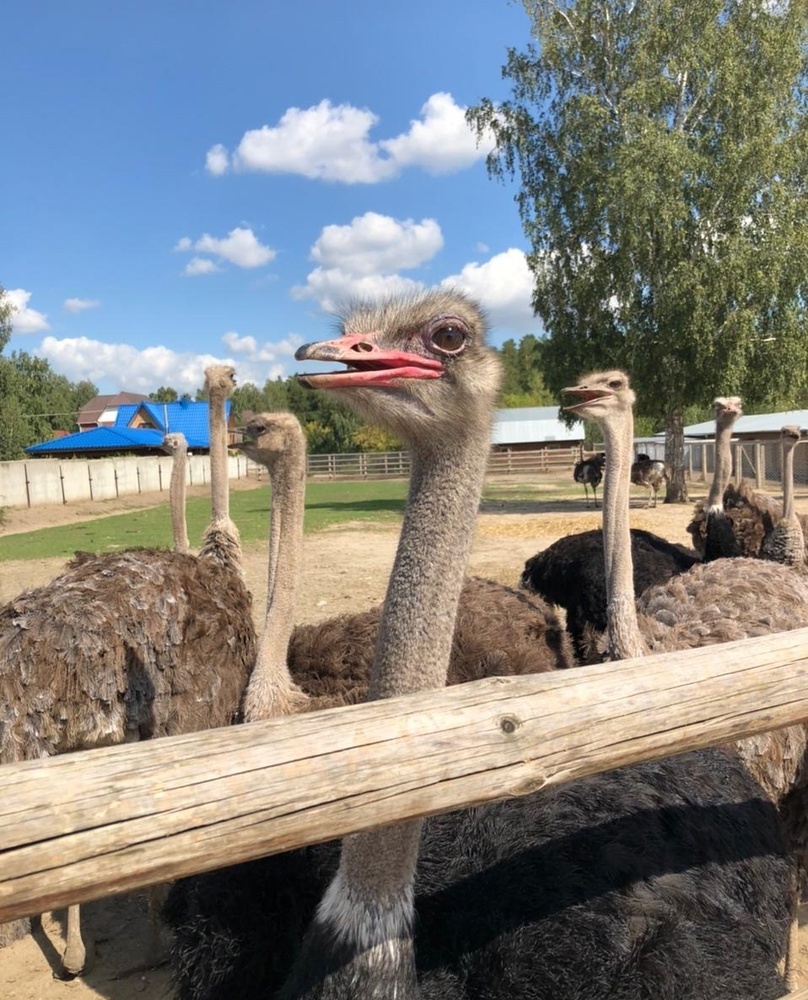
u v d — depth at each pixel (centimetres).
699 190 2012
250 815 133
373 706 150
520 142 2302
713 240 2038
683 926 212
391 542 1570
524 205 2342
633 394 415
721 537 710
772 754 351
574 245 2206
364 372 214
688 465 3659
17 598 373
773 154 1994
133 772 128
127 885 127
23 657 345
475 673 405
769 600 452
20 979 371
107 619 363
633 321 2109
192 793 130
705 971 206
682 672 179
